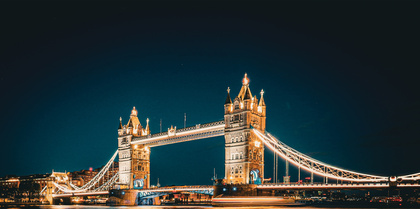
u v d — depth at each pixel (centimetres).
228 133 14250
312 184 11812
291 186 12069
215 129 15075
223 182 13912
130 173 18900
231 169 13912
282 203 13312
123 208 15888
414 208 16275
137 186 18600
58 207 18688
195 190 14962
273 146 13862
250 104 13912
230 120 14300
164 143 17738
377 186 10769
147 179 19612
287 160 13362
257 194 12812
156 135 17888
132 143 19250
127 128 19612
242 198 12512
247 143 13512
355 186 11050
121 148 19788
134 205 17850
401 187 10525
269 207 12650
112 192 18762
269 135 14012
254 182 13150
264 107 14675
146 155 19850
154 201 19362
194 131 15912
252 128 13750
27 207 19200
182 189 15612
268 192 13262
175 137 17012
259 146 14112
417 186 10250
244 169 13425
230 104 14475
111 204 18562
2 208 18688
